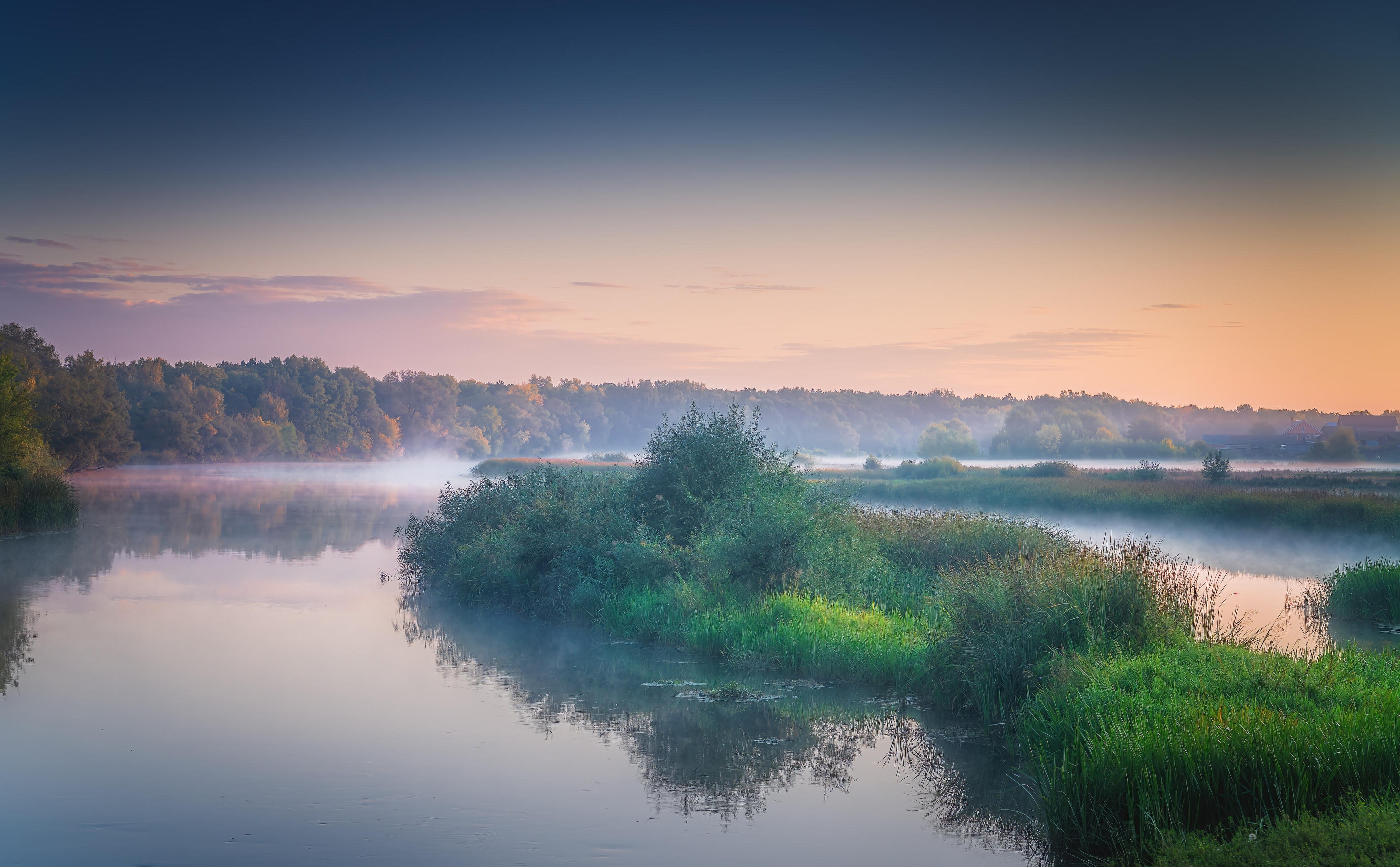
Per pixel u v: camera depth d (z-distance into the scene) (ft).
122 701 42.39
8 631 58.70
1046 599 39.73
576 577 65.16
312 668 49.16
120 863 25.22
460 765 33.83
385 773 32.86
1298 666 32.35
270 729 38.06
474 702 42.57
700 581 61.31
